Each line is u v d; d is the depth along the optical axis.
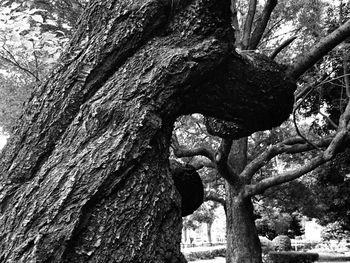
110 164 1.43
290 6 8.02
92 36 1.67
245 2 8.86
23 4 3.38
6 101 4.55
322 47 2.52
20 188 1.50
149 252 1.42
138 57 1.62
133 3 1.66
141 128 1.50
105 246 1.36
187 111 1.83
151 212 1.46
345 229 15.11
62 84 1.63
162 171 1.57
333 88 8.01
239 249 7.42
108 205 1.40
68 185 1.39
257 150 10.36
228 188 7.90
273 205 11.85
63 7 4.10
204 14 1.67
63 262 1.31
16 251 1.32
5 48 3.06
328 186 12.12
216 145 9.45
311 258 15.24
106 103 1.53
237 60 1.80
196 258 19.64
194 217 18.11
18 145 1.60
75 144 1.49
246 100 1.88
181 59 1.60
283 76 1.95
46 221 1.35
